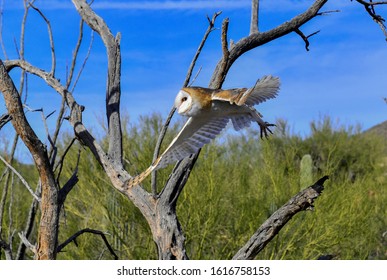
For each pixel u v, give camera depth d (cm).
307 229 1733
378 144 3325
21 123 788
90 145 923
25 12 1030
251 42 994
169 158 606
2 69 780
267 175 1988
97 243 1828
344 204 1800
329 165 2148
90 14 1030
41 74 998
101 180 1877
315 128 3291
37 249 866
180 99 570
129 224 1828
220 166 1959
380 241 1964
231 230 1859
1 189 1781
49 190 844
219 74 942
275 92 553
